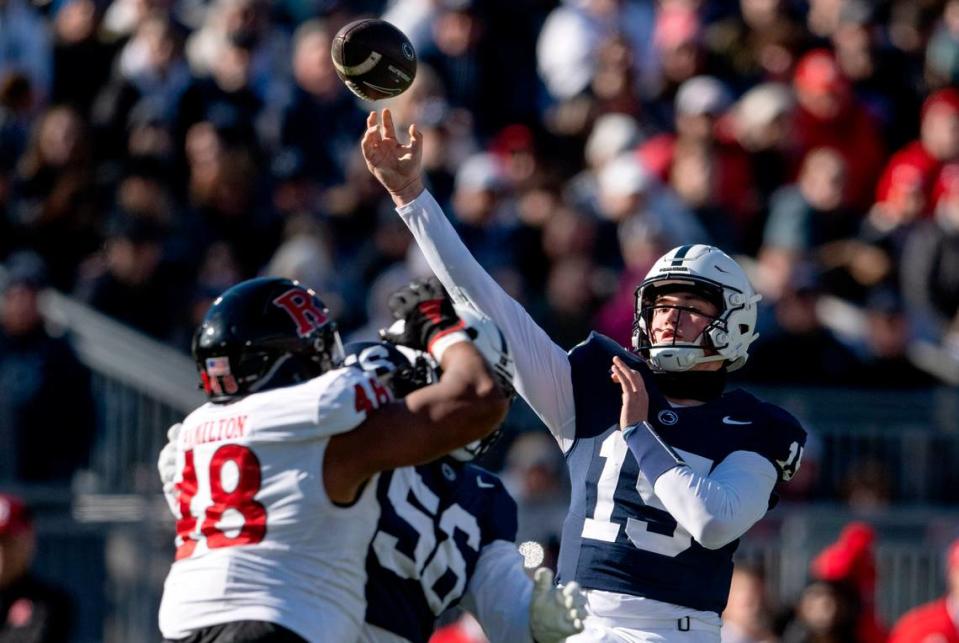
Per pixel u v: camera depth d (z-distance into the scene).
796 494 37.22
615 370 19.48
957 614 33.16
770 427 19.61
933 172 45.34
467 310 17.94
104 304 38.44
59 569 35.03
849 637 33.16
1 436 35.47
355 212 41.97
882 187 45.78
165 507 35.50
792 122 45.41
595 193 42.25
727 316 19.75
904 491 37.91
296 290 17.56
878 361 39.81
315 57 44.78
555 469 35.53
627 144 44.19
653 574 19.28
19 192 40.84
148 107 42.25
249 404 16.83
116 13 44.97
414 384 17.66
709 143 43.28
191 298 39.38
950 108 45.75
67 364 35.91
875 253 42.31
